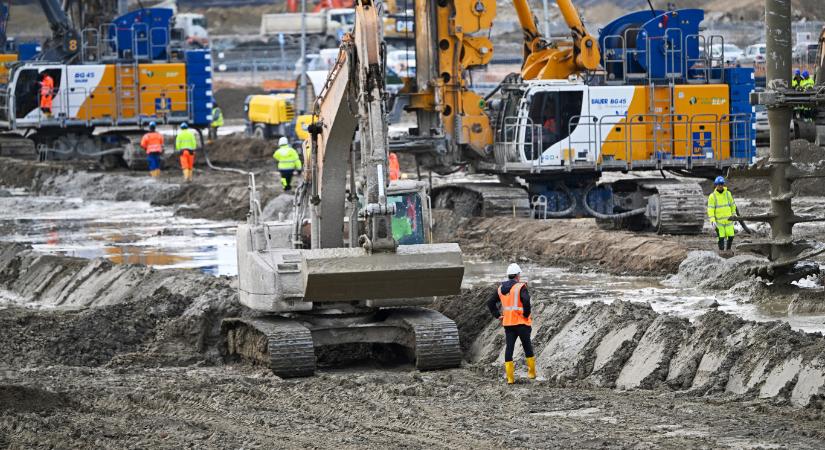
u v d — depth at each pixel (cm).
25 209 12619
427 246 4900
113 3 15412
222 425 4075
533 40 9906
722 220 7569
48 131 15175
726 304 6372
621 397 4397
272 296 5094
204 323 5834
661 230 8931
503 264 8206
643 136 9256
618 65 9500
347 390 4659
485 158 9556
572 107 9144
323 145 5166
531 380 4812
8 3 17800
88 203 13125
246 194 11850
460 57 9425
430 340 5047
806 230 8881
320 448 3709
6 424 4025
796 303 6122
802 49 16812
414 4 9425
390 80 16575
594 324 5103
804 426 3822
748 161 9388
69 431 3950
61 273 7800
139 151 15000
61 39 15262
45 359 5569
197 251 9162
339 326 5231
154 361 5553
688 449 3553
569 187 9525
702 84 9388
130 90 14775
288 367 4972
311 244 5306
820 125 6981
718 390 4428
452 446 3697
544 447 3638
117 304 6250
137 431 3975
